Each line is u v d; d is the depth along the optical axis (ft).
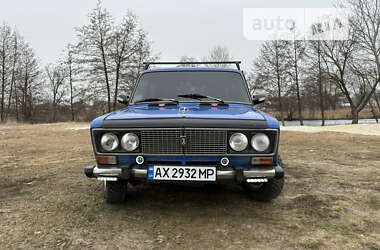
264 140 8.32
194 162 8.58
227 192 11.81
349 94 88.99
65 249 7.09
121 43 78.69
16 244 7.29
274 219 9.02
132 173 8.39
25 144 28.30
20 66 102.94
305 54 84.43
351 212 9.56
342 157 20.15
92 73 77.30
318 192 11.73
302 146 26.32
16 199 10.85
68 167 16.89
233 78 12.18
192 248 7.20
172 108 10.09
